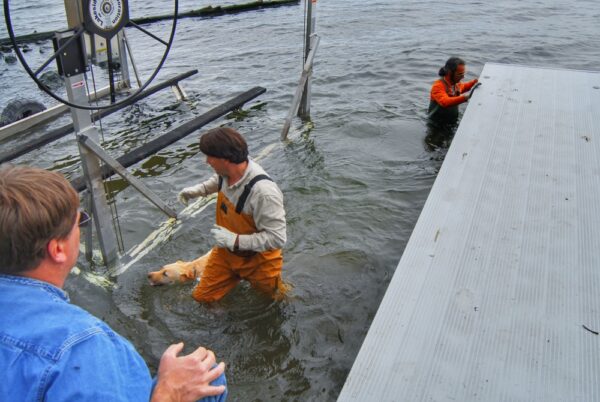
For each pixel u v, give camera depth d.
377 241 4.80
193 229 5.15
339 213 5.24
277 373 3.49
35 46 14.49
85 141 3.93
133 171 6.42
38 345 1.18
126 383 1.25
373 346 2.67
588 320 2.81
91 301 4.19
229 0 19.62
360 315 3.95
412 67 9.88
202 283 3.97
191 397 1.54
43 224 1.26
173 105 8.77
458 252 3.41
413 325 2.80
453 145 4.97
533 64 10.00
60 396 1.15
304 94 7.59
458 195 4.10
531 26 12.80
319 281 4.30
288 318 3.93
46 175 1.34
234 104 8.09
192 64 11.25
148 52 12.62
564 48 10.91
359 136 7.04
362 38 12.32
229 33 13.96
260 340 3.77
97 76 10.50
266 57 11.39
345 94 8.70
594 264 3.27
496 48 10.99
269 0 18.03
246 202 3.43
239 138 3.29
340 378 3.42
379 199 5.47
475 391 2.40
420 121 7.42
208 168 6.46
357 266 4.48
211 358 1.65
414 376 2.50
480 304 2.95
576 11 14.30
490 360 2.57
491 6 15.43
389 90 8.76
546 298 2.98
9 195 1.25
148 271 4.54
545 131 5.22
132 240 4.99
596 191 4.11
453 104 6.89
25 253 1.26
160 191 5.92
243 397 3.32
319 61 10.53
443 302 2.97
